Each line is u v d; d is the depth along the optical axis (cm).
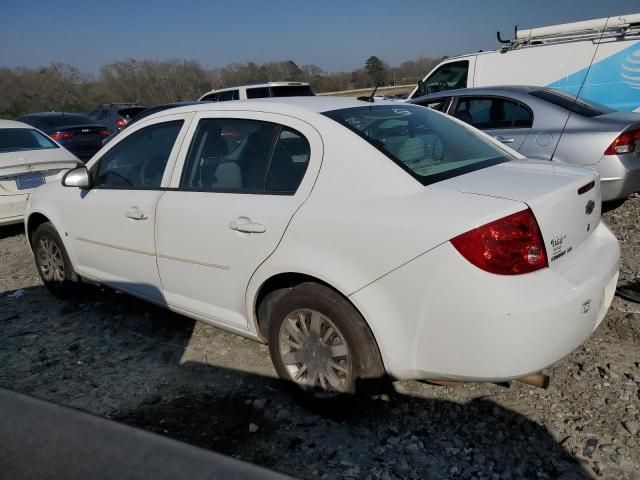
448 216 231
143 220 351
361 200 258
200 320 345
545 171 279
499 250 222
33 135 751
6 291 508
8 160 658
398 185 254
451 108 685
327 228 259
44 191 457
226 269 307
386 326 246
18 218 660
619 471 237
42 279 486
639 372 305
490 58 863
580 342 244
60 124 1331
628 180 552
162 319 422
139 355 368
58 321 430
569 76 792
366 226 247
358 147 270
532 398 290
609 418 270
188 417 293
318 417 286
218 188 317
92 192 399
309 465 251
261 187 298
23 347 389
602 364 315
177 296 347
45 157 700
